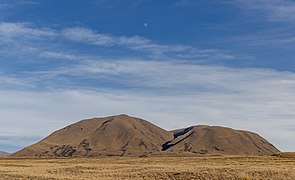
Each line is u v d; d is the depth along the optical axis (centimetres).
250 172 4838
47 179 5134
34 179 5178
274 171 4875
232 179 4591
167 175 4959
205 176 4750
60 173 5941
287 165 6556
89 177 5253
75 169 6266
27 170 6544
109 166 6756
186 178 4766
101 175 5400
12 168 7262
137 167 6222
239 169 5050
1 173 5872
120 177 5138
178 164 7575
